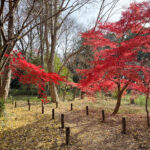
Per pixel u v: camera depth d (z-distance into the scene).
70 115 8.11
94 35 5.52
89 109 9.58
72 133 5.55
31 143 4.79
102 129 5.89
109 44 5.47
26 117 7.49
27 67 5.26
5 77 8.88
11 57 5.96
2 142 4.84
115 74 5.91
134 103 12.05
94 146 4.56
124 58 5.04
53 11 11.13
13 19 5.57
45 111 8.96
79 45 18.02
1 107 6.99
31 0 5.54
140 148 4.26
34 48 19.36
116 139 4.96
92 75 5.02
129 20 5.75
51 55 12.26
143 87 6.29
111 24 5.84
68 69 18.16
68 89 20.05
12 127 6.05
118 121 6.77
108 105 11.13
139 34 6.19
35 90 19.22
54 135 5.37
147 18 5.53
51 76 5.33
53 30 12.23
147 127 5.79
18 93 18.92
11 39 4.39
